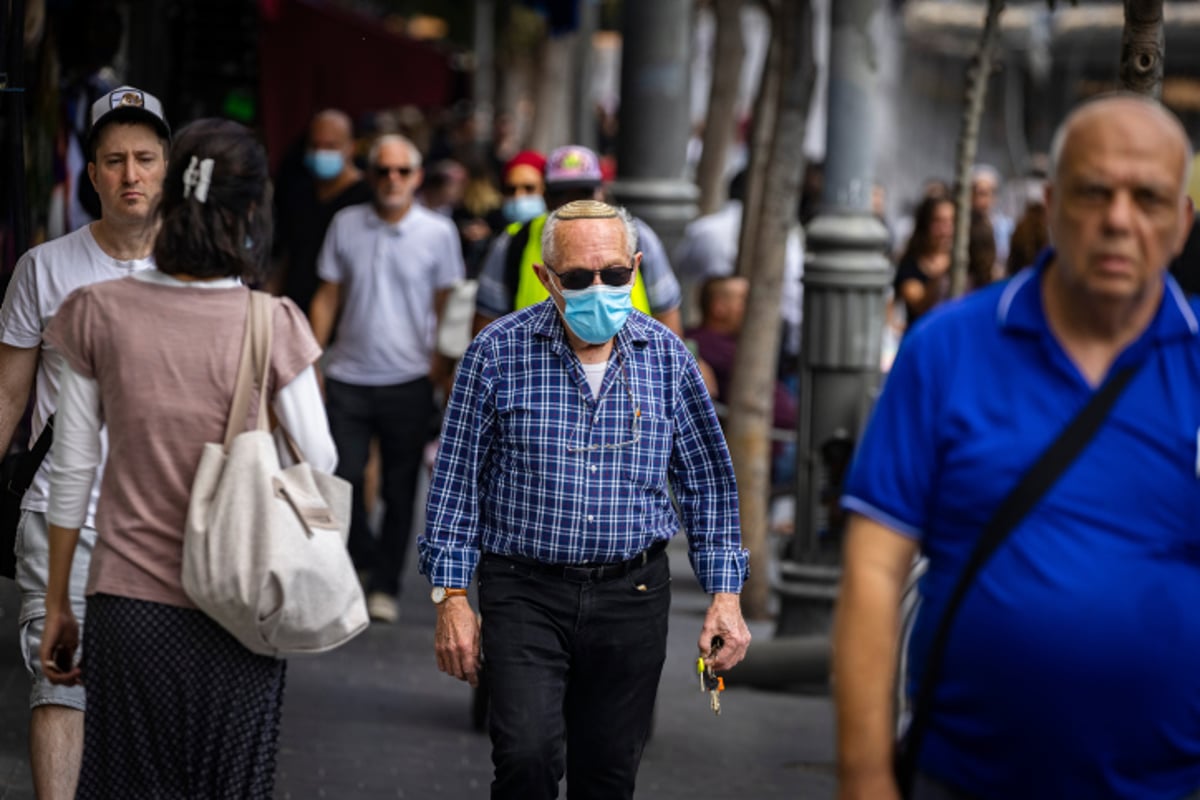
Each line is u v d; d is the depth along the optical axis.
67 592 11.01
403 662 21.64
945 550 8.11
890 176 52.00
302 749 17.55
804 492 22.92
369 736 18.17
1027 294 8.06
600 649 12.13
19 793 14.99
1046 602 7.84
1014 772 8.02
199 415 10.36
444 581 11.99
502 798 11.89
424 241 23.78
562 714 12.02
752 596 25.48
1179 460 7.85
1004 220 36.66
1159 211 7.73
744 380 25.11
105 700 10.45
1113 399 7.89
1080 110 7.88
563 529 11.93
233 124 10.67
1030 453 7.91
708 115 42.16
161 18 27.83
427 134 70.81
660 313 18.39
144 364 10.35
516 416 11.97
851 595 8.13
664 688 21.05
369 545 24.27
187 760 10.47
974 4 53.00
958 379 8.05
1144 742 7.91
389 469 24.00
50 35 21.17
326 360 27.06
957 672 8.05
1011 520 7.91
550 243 11.89
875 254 22.73
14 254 15.80
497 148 79.25
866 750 8.06
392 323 23.73
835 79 22.55
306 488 10.46
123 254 13.10
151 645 10.34
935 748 8.16
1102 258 7.70
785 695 20.98
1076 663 7.82
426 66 49.34
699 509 12.49
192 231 10.40
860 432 22.75
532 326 12.09
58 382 12.97
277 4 29.69
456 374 12.15
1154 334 7.91
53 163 21.44
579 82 50.09
